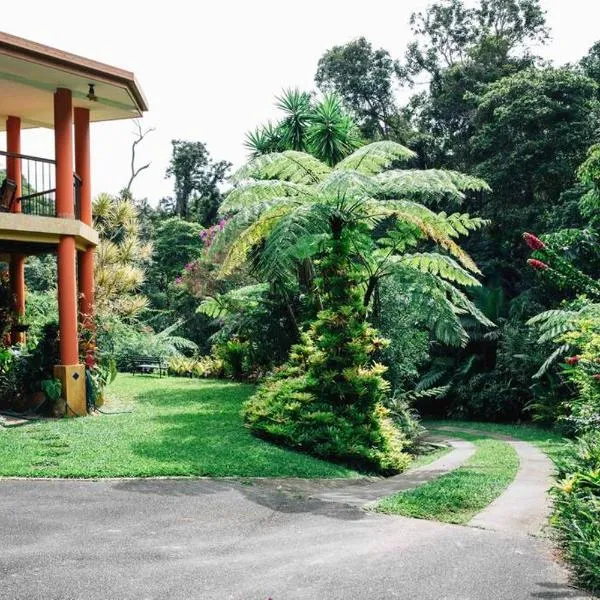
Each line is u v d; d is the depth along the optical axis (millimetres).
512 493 6770
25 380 11039
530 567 4285
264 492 6496
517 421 17859
